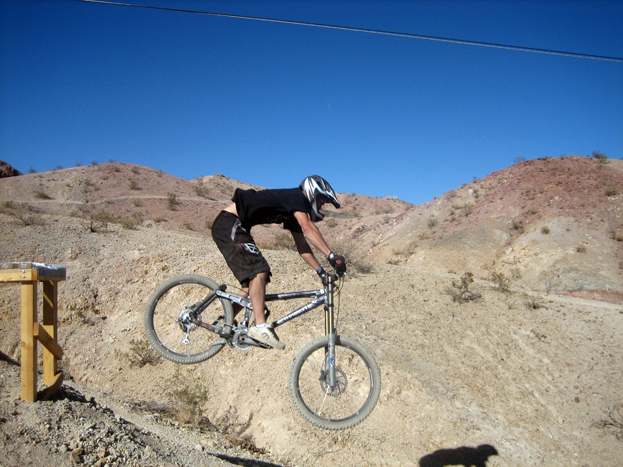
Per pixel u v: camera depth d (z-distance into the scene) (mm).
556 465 8711
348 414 9148
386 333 11539
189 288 12844
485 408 9750
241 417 9477
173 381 10445
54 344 5508
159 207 48219
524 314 14234
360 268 16234
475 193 45156
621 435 9461
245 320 4148
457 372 10641
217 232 4023
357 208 89562
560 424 9758
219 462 6191
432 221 42094
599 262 27641
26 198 48000
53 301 5672
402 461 8445
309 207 4055
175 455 5688
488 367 11148
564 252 29188
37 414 4852
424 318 12797
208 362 10867
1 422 4492
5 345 11578
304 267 14539
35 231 16203
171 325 12023
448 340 11930
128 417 7785
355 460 8438
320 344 4051
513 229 35344
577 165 42312
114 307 13250
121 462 4781
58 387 5609
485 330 12812
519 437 9172
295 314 4020
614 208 32969
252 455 8195
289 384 3955
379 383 4055
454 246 34844
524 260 30109
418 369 10273
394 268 17594
